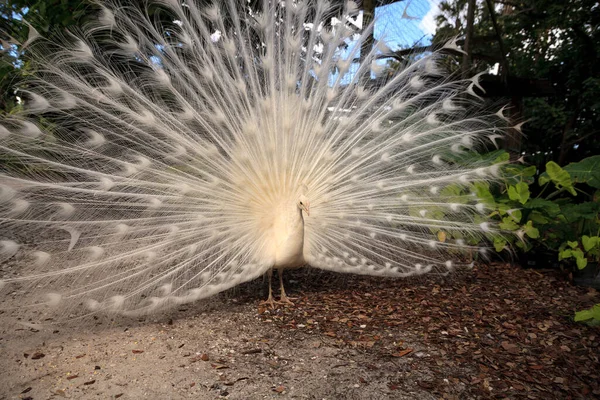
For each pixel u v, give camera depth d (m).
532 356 3.38
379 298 4.57
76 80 3.48
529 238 5.49
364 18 5.24
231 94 4.03
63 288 3.58
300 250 3.89
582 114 10.98
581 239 5.04
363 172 4.44
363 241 4.57
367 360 3.27
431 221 4.51
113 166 3.70
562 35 10.50
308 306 4.33
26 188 3.26
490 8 7.23
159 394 2.76
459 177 4.38
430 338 3.66
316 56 4.42
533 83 7.39
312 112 4.25
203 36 4.02
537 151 11.88
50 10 5.05
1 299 3.96
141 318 3.90
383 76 4.59
